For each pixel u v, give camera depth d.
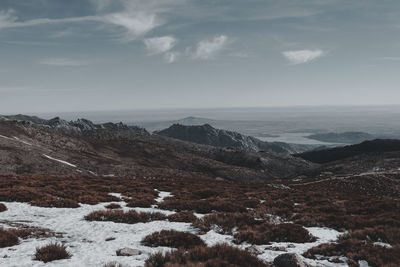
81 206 17.42
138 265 7.75
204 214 16.89
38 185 23.31
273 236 11.93
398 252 9.71
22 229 10.97
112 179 34.12
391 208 20.88
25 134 108.00
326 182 52.81
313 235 12.97
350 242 10.59
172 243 10.17
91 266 7.63
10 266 7.46
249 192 28.95
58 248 8.52
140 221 14.23
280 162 197.88
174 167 138.12
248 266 7.80
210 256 8.16
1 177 27.53
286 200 23.80
